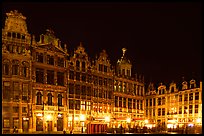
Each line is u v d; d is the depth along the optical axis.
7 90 54.03
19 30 56.91
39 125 57.88
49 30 63.00
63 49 64.62
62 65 63.47
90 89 68.94
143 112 85.00
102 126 69.81
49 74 60.91
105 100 72.50
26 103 56.06
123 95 78.00
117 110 75.62
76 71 66.25
